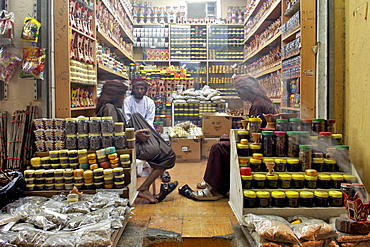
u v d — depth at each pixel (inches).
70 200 81.4
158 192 123.6
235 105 263.7
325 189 86.1
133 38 272.5
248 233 77.7
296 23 127.8
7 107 111.7
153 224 88.2
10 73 110.7
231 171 102.0
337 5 110.7
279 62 161.6
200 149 193.9
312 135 94.7
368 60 95.3
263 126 109.4
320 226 70.0
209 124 196.5
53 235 64.2
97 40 170.6
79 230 66.2
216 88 271.1
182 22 275.4
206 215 95.9
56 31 113.8
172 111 227.1
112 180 90.7
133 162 98.3
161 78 245.9
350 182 86.6
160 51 272.8
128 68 246.1
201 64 274.4
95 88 152.4
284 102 146.1
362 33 98.7
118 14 213.6
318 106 116.2
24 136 106.3
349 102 107.4
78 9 131.7
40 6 111.1
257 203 83.5
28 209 74.7
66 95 115.0
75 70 123.7
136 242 75.7
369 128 94.7
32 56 110.2
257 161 89.0
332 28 111.0
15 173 92.7
